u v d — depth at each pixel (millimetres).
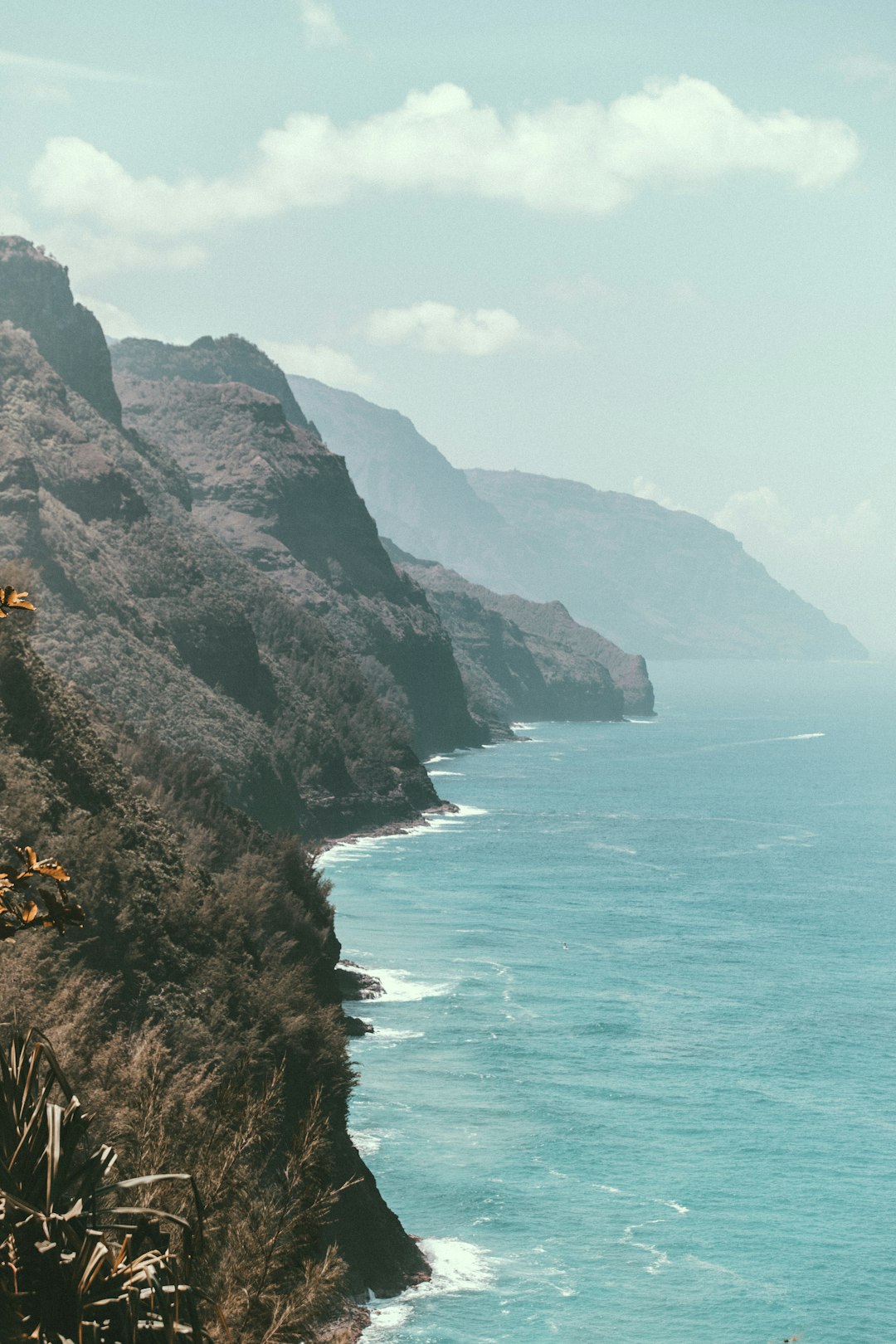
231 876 106062
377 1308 77250
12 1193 13102
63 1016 41719
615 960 157625
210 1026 79500
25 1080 13922
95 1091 29078
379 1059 117562
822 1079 118938
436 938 164250
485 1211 89938
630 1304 79688
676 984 147875
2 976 43062
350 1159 82062
